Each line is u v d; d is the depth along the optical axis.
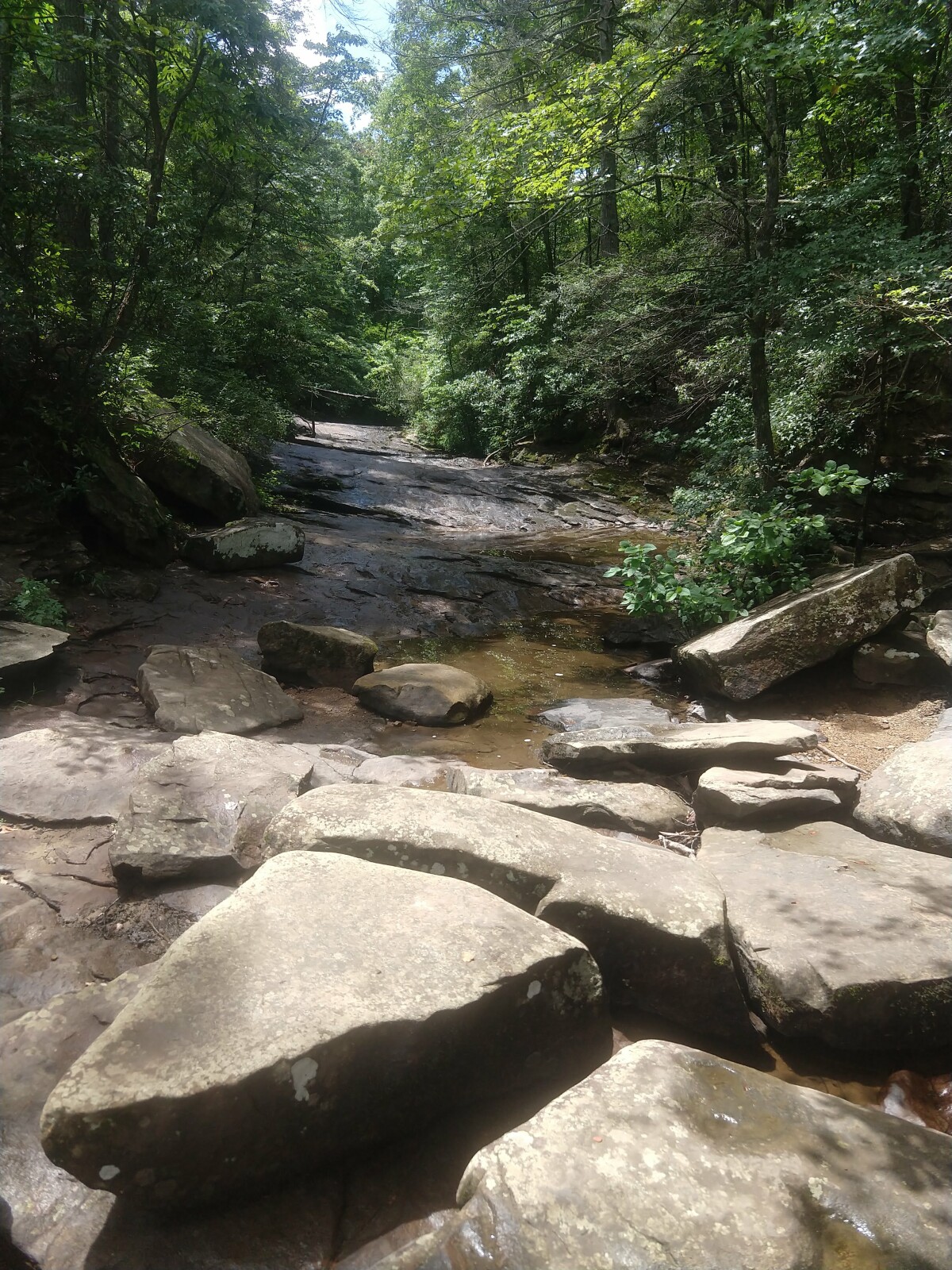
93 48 9.36
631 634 8.21
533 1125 2.05
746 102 10.22
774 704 6.01
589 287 12.20
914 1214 1.88
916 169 9.67
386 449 22.09
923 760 4.28
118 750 4.55
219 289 15.06
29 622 6.31
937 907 3.19
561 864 3.17
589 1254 1.74
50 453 8.04
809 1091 2.27
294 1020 2.16
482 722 5.96
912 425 9.81
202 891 3.44
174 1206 2.02
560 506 16.16
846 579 6.30
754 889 3.33
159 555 8.55
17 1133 2.20
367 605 8.78
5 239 7.79
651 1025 2.92
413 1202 2.13
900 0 7.27
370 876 2.86
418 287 34.44
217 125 12.98
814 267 8.05
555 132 9.45
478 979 2.39
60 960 2.98
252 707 5.56
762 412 9.28
